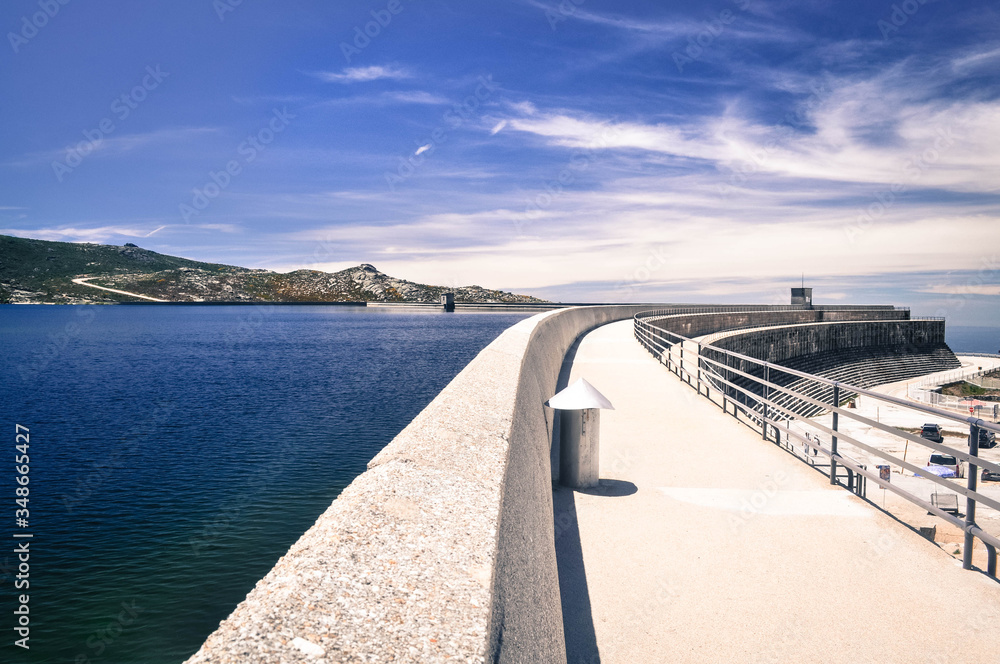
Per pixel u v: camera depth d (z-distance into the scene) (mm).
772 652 3416
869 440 38594
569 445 6223
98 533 18125
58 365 65625
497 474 2834
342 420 33719
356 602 1601
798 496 5953
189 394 43812
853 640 3516
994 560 4262
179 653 12750
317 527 2113
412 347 86000
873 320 97312
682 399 11469
